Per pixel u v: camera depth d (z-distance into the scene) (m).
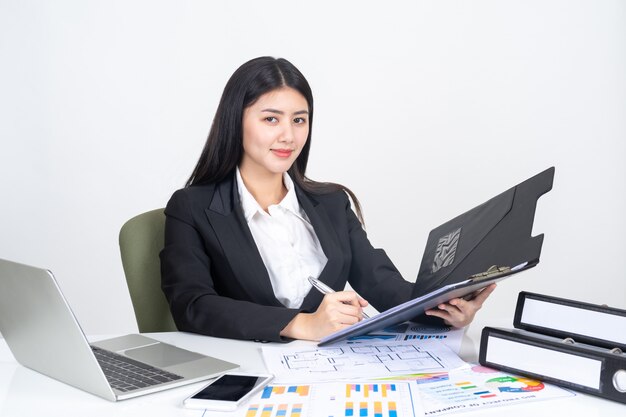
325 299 1.41
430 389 1.09
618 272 3.84
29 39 3.22
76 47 3.26
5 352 1.32
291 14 3.43
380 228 3.62
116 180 3.35
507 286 3.80
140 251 1.82
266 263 1.79
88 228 3.35
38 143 3.27
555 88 3.68
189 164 3.39
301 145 1.76
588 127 3.73
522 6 3.61
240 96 1.72
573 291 3.83
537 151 3.70
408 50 3.54
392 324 1.37
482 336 1.18
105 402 1.06
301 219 1.87
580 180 3.76
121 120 3.32
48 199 3.31
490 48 3.60
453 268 1.38
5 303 1.15
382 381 1.13
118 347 1.34
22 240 3.30
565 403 1.03
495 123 3.65
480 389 1.09
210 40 3.36
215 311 1.48
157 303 1.81
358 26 3.49
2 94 3.23
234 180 1.81
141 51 3.31
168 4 3.31
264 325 1.41
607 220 3.81
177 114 3.37
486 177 3.67
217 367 1.20
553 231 3.78
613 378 1.03
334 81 3.50
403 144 3.59
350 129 3.54
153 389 1.09
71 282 3.36
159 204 3.40
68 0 3.23
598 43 3.69
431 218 3.65
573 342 1.15
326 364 1.23
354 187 3.57
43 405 1.05
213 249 1.71
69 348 1.07
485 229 1.37
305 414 1.00
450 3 3.55
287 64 1.74
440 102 3.59
